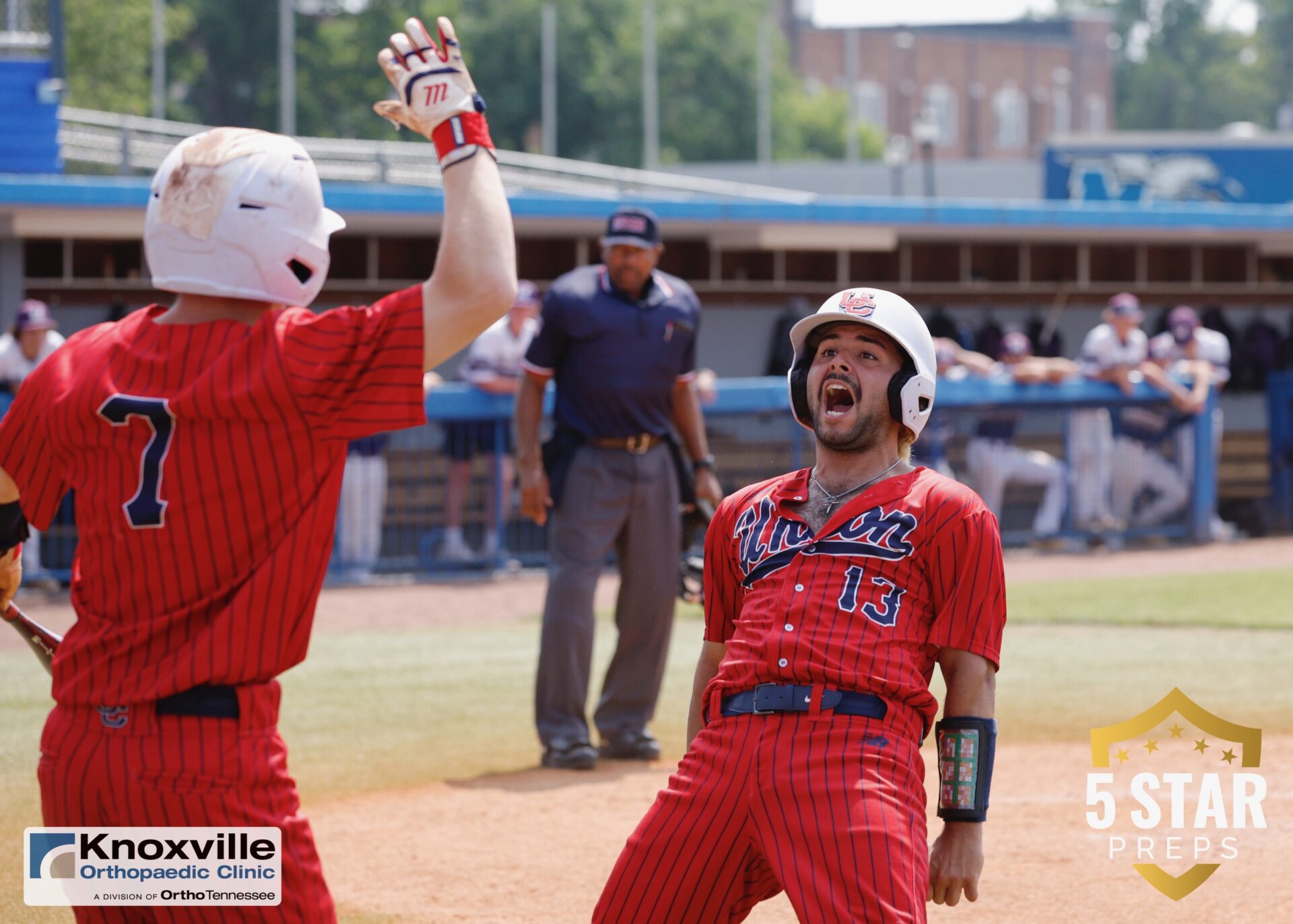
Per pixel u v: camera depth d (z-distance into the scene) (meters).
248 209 5.00
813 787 5.44
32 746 12.49
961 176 64.62
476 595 22.17
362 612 20.72
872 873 5.27
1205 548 27.20
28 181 25.50
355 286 29.83
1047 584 22.62
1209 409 27.78
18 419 5.25
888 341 5.90
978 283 33.81
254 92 101.69
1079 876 8.92
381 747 12.83
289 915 4.97
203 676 4.84
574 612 12.19
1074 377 26.61
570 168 37.56
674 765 12.42
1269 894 8.48
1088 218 32.78
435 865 9.42
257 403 4.84
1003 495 27.19
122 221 26.27
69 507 21.97
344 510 23.30
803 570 5.79
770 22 123.88
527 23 103.88
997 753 12.30
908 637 5.66
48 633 6.29
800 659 5.61
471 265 4.99
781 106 115.38
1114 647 17.19
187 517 4.88
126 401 4.94
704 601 6.33
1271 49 167.00
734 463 25.12
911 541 5.72
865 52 131.75
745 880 5.82
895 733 5.57
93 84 85.88
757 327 32.62
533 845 9.88
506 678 16.03
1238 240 34.72
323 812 10.76
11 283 26.95
